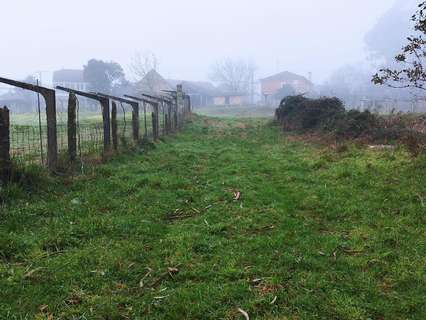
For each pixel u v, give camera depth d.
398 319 4.09
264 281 4.73
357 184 8.54
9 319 3.88
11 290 4.31
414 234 6.02
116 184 8.35
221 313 4.14
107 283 4.61
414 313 4.18
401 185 8.07
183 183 8.88
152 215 6.84
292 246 5.73
